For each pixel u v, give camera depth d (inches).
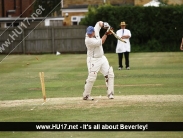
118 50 4040.4
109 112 2139.5
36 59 5423.2
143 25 6402.6
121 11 6422.2
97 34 2428.6
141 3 7632.9
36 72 4047.7
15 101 2536.9
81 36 6673.2
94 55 2433.6
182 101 2405.3
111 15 6441.9
